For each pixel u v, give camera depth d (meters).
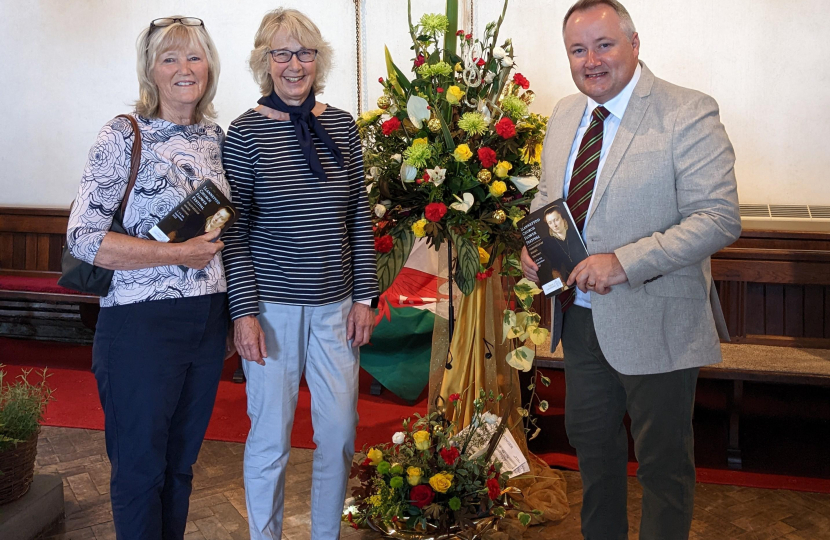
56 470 3.00
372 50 4.73
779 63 4.00
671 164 1.86
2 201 5.25
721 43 4.06
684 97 1.89
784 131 4.04
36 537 2.47
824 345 3.56
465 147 2.29
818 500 2.77
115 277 1.86
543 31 4.34
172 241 1.84
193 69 1.92
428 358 3.85
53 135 5.13
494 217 2.39
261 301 2.05
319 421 2.16
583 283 1.90
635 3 4.15
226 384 4.14
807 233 3.62
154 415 1.88
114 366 1.86
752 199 4.13
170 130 1.92
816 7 3.91
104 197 1.82
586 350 2.08
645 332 1.91
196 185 1.91
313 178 2.01
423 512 2.37
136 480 1.89
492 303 2.72
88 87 5.04
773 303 3.70
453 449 2.41
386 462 2.41
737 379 3.05
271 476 2.12
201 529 2.57
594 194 1.95
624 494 2.15
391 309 3.87
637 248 1.83
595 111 2.01
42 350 4.68
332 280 2.07
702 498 2.79
